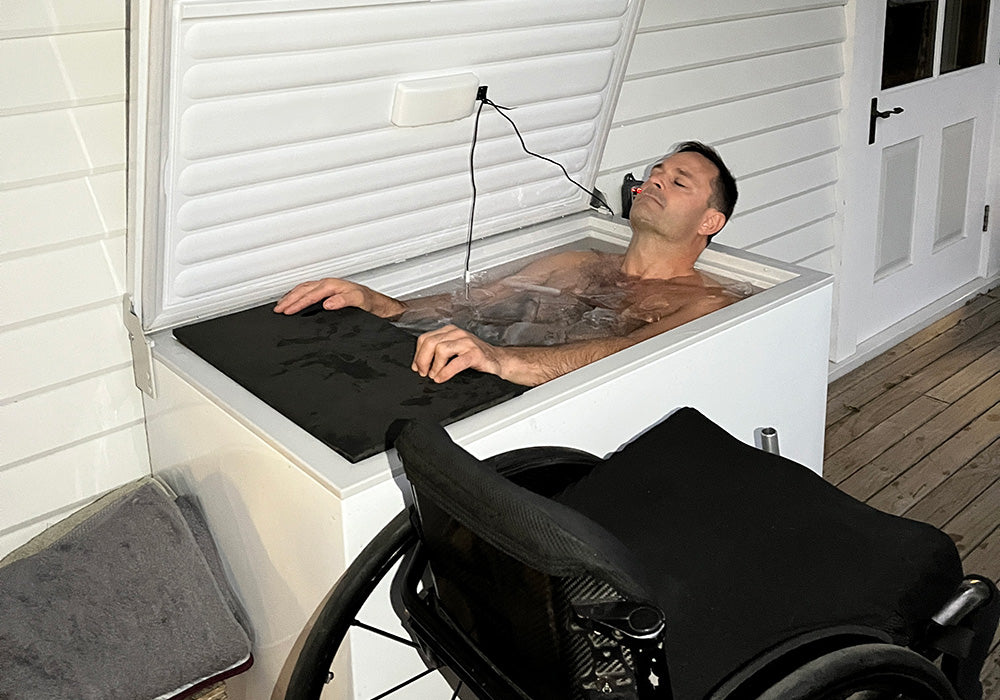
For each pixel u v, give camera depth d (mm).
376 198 1924
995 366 3199
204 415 1590
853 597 1237
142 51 1391
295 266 1896
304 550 1427
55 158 1619
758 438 1942
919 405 2967
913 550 1312
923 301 3633
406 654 1455
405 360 1632
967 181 3678
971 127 3607
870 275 3293
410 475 1135
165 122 1471
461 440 1408
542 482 1508
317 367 1603
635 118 2469
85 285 1708
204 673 1551
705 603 1233
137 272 1650
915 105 3275
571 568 953
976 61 3553
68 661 1489
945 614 1235
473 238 2201
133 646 1528
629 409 1650
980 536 2320
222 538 1669
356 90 1689
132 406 1833
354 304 1856
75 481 1797
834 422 2887
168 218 1597
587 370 1603
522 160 2152
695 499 1414
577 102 2146
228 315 1820
